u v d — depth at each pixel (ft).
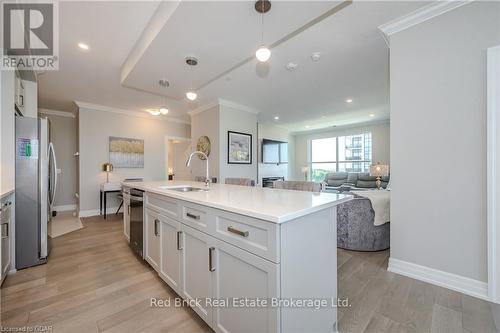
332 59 9.38
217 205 4.20
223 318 4.19
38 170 7.95
